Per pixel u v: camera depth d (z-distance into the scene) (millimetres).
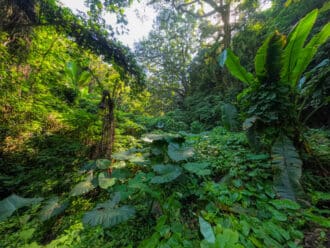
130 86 4520
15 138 3127
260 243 1302
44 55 3922
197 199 2023
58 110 3977
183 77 12789
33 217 2023
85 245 1524
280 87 2303
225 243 1215
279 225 1498
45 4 3318
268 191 1911
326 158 2336
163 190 2135
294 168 1881
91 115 3539
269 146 2518
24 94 3479
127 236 1627
